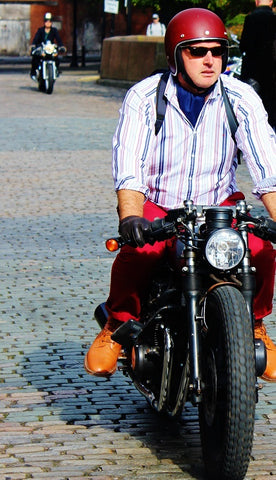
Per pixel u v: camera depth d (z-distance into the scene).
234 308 4.23
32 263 9.17
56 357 6.52
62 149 17.05
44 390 5.88
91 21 69.06
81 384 6.01
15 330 7.13
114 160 4.80
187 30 4.59
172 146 4.83
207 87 4.69
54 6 69.19
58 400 5.71
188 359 4.42
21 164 15.33
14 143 17.72
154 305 4.81
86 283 8.50
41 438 5.11
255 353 4.48
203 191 4.89
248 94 4.85
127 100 4.84
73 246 9.88
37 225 10.85
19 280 8.55
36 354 6.58
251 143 4.79
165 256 4.79
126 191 4.66
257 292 4.89
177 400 4.55
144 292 4.96
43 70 29.38
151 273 4.87
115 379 6.13
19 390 5.88
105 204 12.19
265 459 4.86
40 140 18.17
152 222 4.36
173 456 4.89
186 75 4.66
